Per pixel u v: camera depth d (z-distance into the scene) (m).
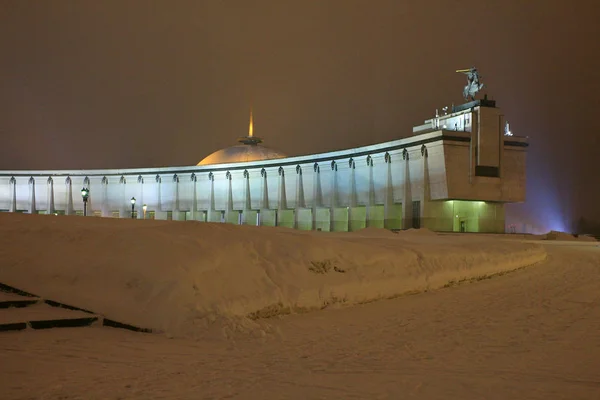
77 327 12.62
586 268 26.53
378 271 18.95
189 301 13.18
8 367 9.48
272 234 18.81
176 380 9.01
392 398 8.07
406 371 9.69
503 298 18.55
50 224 20.23
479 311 16.28
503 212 69.12
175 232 17.25
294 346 11.84
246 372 9.59
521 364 10.17
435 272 20.73
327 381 9.01
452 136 64.06
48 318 12.51
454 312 16.19
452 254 22.70
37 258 15.66
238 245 16.64
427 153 66.38
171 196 104.69
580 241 55.09
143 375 9.29
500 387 8.62
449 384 8.80
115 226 22.30
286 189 90.06
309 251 17.75
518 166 68.31
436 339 12.55
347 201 79.69
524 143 68.56
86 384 8.66
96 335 12.09
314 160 84.81
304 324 14.35
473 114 65.38
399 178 70.75
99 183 109.94
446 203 67.00
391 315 15.80
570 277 23.44
